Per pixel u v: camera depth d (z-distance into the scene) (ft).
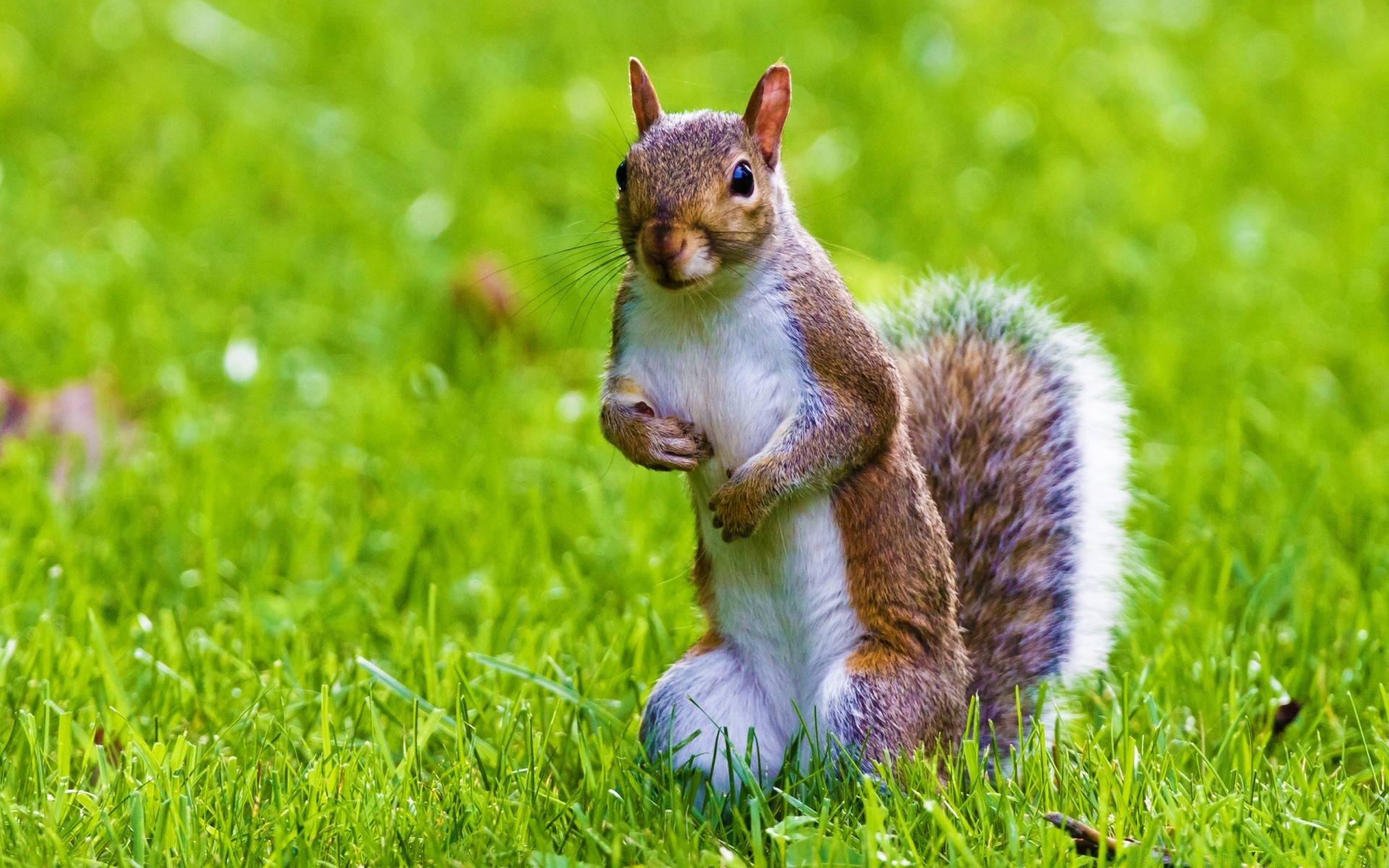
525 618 29.09
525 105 58.39
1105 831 20.42
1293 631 28.40
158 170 55.21
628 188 23.40
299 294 47.01
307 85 63.00
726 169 23.03
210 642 27.48
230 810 21.21
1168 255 50.03
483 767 23.12
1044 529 27.45
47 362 41.32
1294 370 41.52
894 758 22.84
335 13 68.23
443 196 53.42
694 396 24.09
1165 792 21.54
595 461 36.70
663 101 59.77
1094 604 27.25
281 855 20.08
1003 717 25.66
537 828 20.95
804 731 23.15
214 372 41.96
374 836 20.89
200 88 61.72
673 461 23.53
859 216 52.03
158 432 37.81
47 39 64.59
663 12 70.64
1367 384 41.01
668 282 22.67
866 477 23.82
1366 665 26.73
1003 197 53.83
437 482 35.37
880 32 68.44
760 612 24.39
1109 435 28.25
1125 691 24.04
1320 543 31.63
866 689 23.08
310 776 21.89
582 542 32.63
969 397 28.35
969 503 27.53
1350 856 19.75
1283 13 71.67
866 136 57.82
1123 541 28.37
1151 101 62.18
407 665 26.55
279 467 35.63
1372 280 47.55
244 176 54.54
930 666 23.71
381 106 60.44
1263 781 23.45
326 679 26.48
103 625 28.89
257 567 31.60
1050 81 63.05
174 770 22.38
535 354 44.57
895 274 44.68
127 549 31.65
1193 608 29.30
